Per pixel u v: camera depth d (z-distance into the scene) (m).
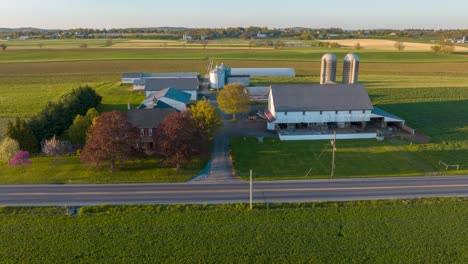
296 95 92.25
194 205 55.16
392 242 46.16
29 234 47.84
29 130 75.62
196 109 81.06
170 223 50.44
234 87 98.88
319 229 48.91
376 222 50.41
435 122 98.62
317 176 65.44
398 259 43.16
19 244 45.78
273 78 173.38
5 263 42.34
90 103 107.06
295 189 60.50
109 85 154.25
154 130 76.50
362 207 54.19
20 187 61.38
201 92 142.00
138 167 69.06
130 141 67.50
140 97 129.38
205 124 79.31
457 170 67.94
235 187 61.44
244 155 75.50
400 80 167.75
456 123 97.50
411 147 79.44
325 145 80.69
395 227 49.22
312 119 90.31
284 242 46.31
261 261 42.91
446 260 42.84
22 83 160.88
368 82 161.88
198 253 44.28
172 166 69.31
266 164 71.00
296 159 73.31
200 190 60.44
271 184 62.50
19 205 55.50
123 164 69.62
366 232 48.22
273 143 82.25
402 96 130.25
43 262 42.62
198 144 71.88
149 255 43.94
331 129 90.50
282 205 55.28
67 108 92.69
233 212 53.09
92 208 54.28
